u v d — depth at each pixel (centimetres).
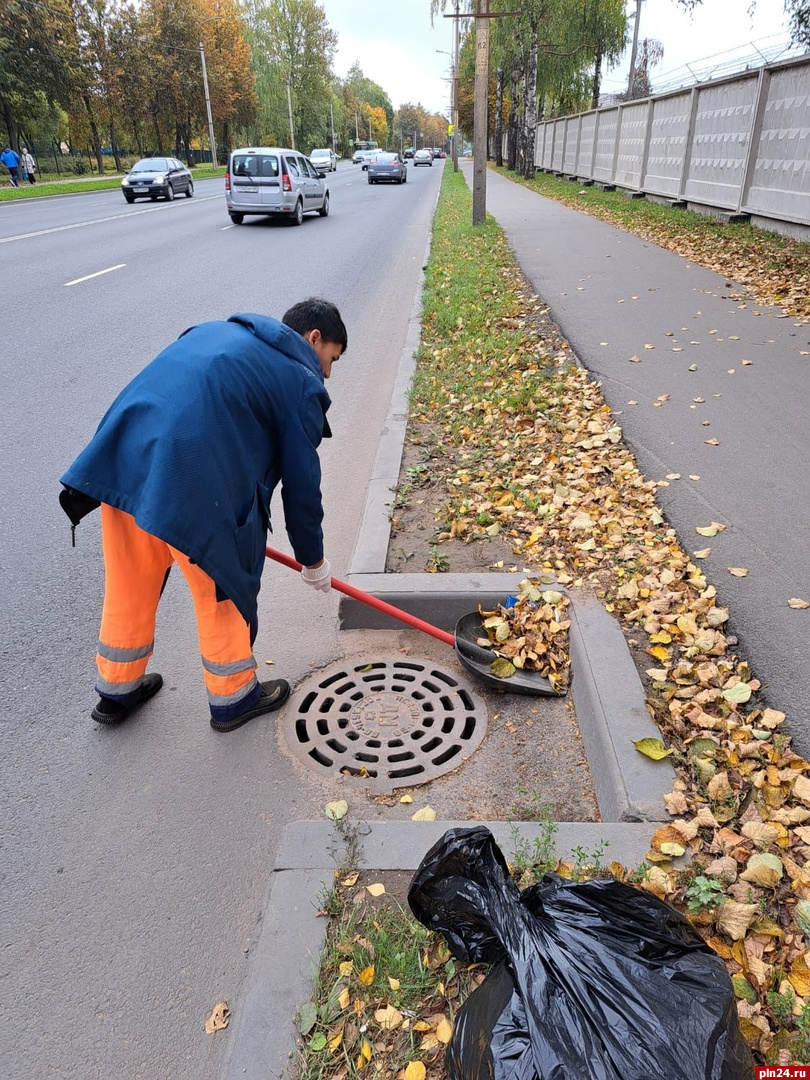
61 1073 180
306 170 1977
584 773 273
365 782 269
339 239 1598
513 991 150
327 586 303
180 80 5378
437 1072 165
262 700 304
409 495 454
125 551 271
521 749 286
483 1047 144
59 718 302
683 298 859
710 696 275
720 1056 136
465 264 1140
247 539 253
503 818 254
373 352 798
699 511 405
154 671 332
